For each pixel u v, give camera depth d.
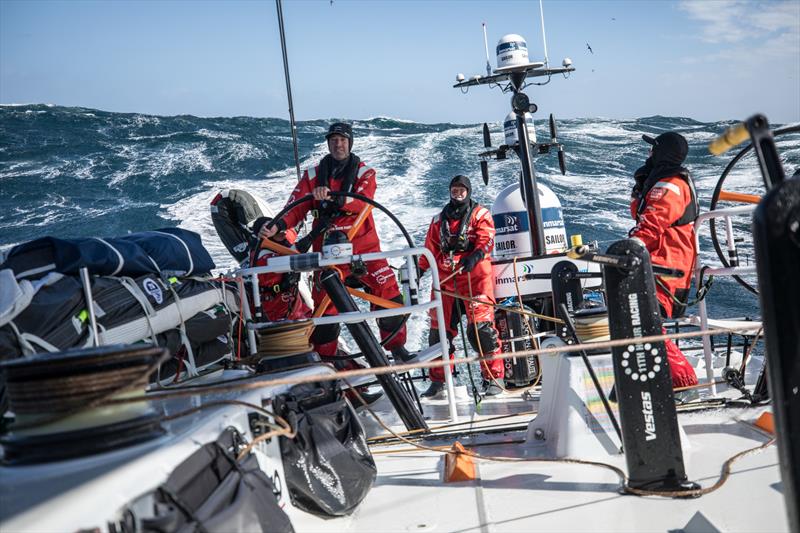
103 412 1.72
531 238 5.96
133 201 24.55
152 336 3.59
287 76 5.45
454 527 2.51
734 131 1.72
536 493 2.79
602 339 3.40
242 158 30.28
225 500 1.77
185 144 33.22
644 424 2.66
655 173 4.44
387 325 5.30
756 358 5.23
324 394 2.98
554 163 26.08
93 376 1.70
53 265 3.25
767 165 1.66
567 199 20.70
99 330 3.23
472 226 5.55
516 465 3.18
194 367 3.89
